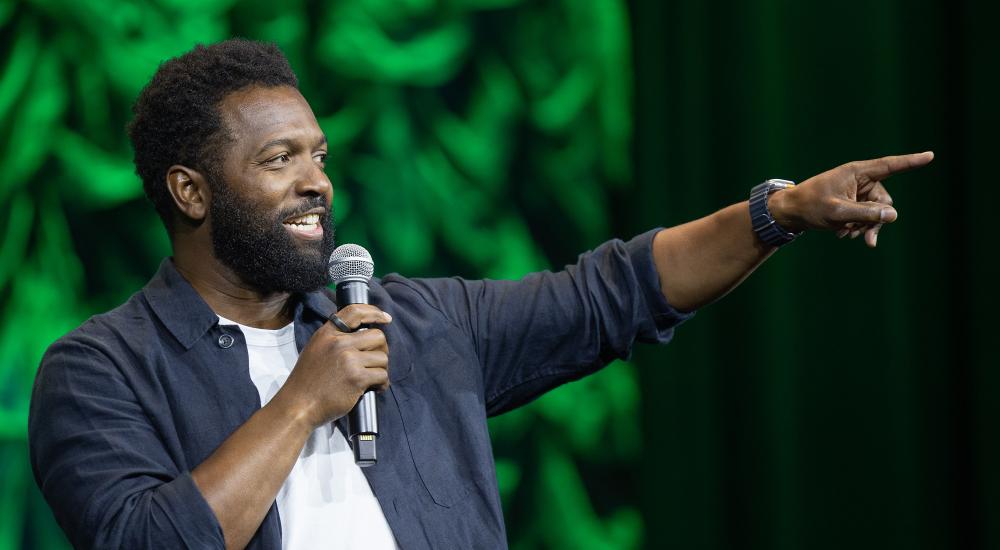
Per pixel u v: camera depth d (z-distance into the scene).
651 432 10.87
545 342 5.11
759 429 10.44
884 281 10.12
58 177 9.26
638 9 11.02
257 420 4.28
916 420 10.03
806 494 10.27
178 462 4.43
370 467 4.58
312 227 4.87
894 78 10.12
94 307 9.33
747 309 10.54
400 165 10.27
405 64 10.33
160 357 4.57
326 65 10.07
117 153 9.41
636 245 5.19
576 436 10.79
